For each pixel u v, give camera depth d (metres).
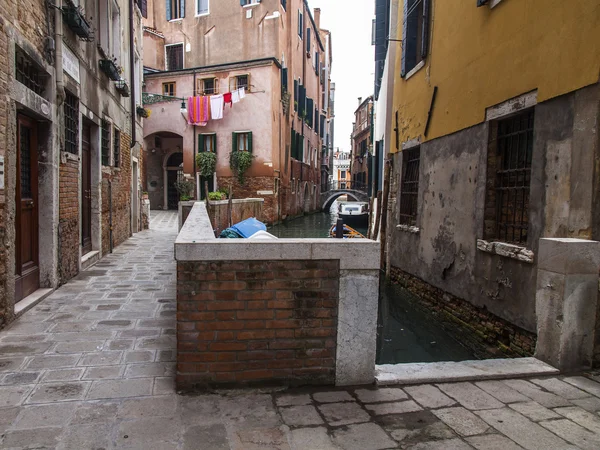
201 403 2.68
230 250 2.78
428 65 7.29
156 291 5.55
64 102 5.86
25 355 3.40
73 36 6.06
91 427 2.39
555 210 4.03
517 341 4.63
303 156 28.81
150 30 23.44
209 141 21.59
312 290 2.88
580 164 3.73
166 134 23.48
